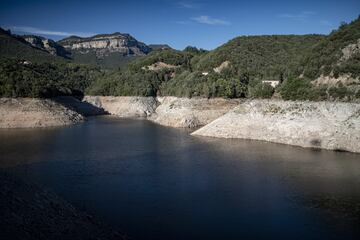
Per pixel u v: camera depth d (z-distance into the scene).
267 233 28.23
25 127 86.12
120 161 50.78
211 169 45.88
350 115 57.16
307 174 42.94
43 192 29.94
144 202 34.59
